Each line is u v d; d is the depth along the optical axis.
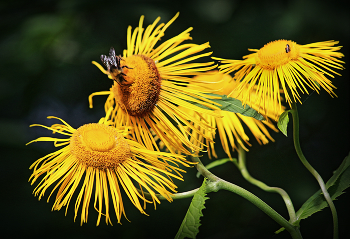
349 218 1.01
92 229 0.98
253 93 0.78
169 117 0.77
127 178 0.75
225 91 0.81
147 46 0.78
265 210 0.76
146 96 0.76
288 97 0.75
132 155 0.76
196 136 0.79
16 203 0.97
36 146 1.04
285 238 0.97
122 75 0.76
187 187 1.01
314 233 1.01
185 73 0.77
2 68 1.07
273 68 0.76
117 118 0.78
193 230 0.74
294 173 1.07
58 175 0.75
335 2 1.01
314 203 0.77
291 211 0.78
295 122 0.76
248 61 0.77
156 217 1.02
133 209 1.02
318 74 0.75
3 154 1.02
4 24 1.07
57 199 0.74
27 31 1.06
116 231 0.99
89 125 0.76
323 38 1.07
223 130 0.80
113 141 0.75
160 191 0.75
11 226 0.94
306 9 1.02
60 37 1.08
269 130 1.07
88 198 0.74
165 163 0.76
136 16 1.07
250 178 0.81
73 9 1.08
